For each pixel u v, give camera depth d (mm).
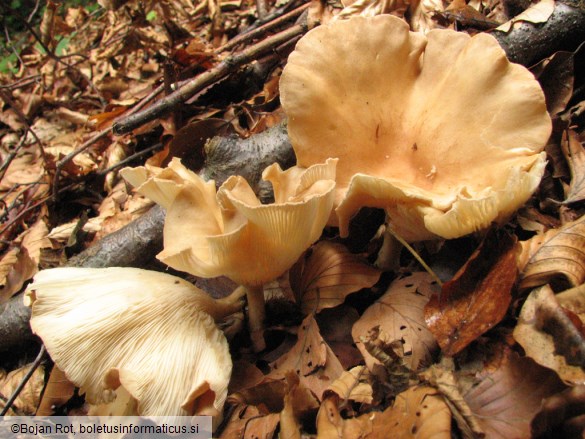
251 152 174
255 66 246
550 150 152
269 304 147
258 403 125
